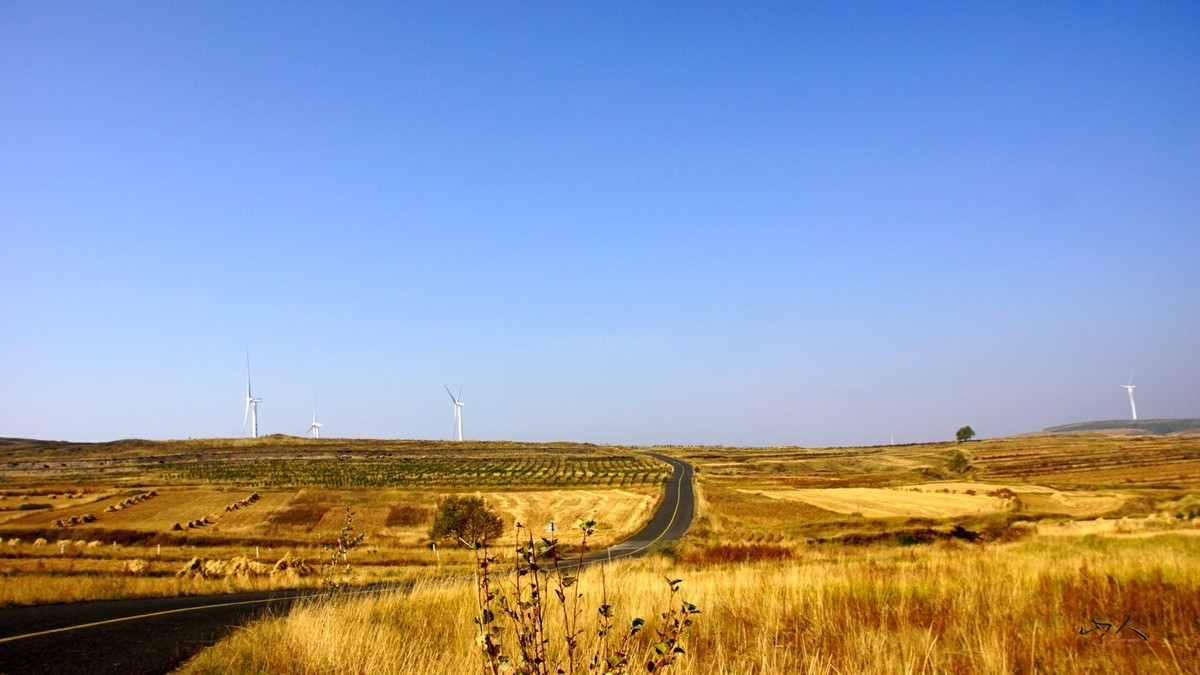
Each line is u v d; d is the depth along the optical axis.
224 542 51.41
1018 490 79.56
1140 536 28.12
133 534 52.28
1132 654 6.98
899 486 100.25
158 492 88.06
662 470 147.75
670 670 6.38
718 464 162.88
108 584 20.30
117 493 85.81
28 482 108.12
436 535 48.28
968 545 39.88
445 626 10.01
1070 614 8.77
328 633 8.39
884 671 6.72
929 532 49.56
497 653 5.13
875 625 8.89
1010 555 19.78
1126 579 11.18
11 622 13.30
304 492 90.12
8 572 26.50
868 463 156.62
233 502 78.38
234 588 21.66
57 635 11.68
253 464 146.25
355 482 111.50
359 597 13.51
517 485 111.25
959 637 7.95
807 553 35.28
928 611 9.71
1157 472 100.25
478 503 49.34
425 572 29.03
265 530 60.91
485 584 5.56
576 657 6.66
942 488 89.44
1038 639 7.54
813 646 7.93
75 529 52.81
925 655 6.95
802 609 10.12
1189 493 64.69
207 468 136.12
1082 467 114.12
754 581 13.95
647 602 10.12
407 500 82.06
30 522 62.06
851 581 12.80
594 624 8.32
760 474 138.12
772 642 8.04
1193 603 9.09
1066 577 11.67
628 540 56.75
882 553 36.25
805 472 141.88
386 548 45.31
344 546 14.27
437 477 123.94
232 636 10.78
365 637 8.47
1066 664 6.73
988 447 166.38
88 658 9.74
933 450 178.12
